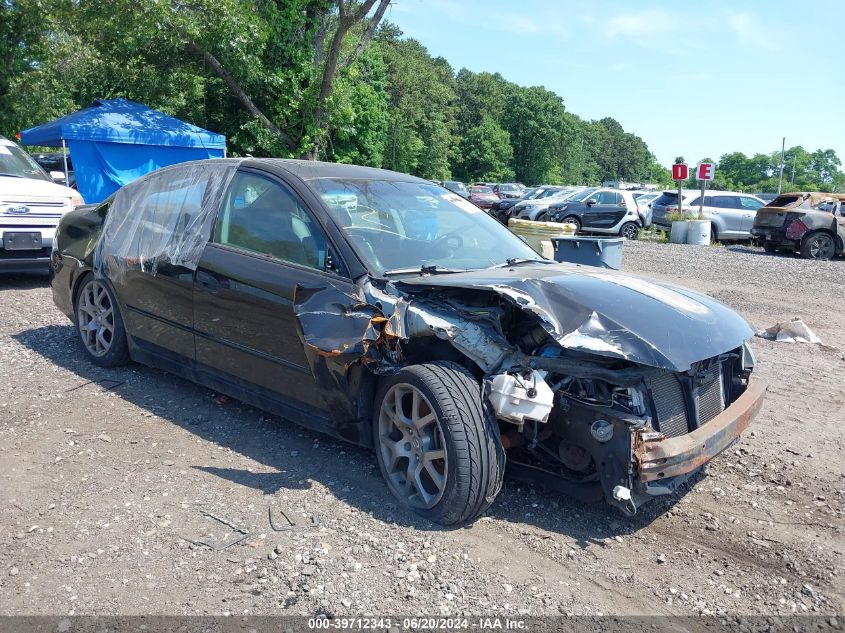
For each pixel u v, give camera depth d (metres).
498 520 3.45
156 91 17.28
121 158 13.80
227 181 4.57
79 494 3.54
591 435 3.15
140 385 5.14
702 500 3.80
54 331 6.60
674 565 3.14
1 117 16.92
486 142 90.12
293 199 4.12
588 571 3.06
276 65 17.34
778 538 3.41
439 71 101.94
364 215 4.08
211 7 15.11
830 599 2.93
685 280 12.35
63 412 4.59
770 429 4.91
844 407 5.43
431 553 3.10
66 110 21.22
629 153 174.62
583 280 3.71
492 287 3.35
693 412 3.48
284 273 3.90
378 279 3.62
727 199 22.78
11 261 8.38
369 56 41.47
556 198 24.70
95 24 15.24
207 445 4.17
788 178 158.00
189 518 3.33
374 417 3.60
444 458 3.22
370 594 2.79
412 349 3.63
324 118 17.91
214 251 4.34
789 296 10.88
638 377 3.19
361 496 3.60
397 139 70.25
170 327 4.66
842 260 17.61
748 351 4.05
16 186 8.55
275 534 3.21
